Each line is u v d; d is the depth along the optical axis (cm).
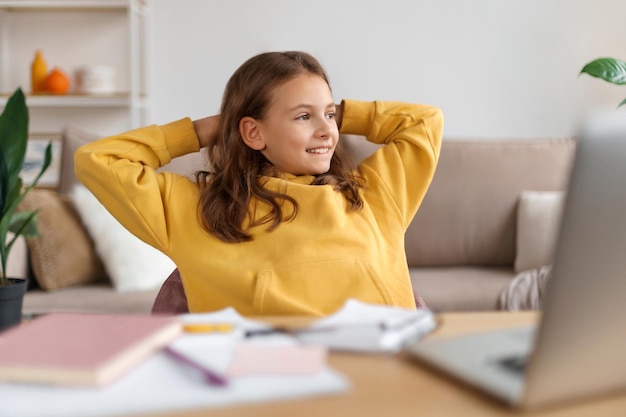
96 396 51
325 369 58
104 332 62
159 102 373
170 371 57
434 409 51
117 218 126
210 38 371
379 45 376
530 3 378
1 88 370
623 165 48
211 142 140
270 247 120
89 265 219
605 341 51
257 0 371
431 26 377
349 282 119
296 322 75
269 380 55
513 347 63
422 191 140
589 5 379
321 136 133
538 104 383
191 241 123
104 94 356
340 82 378
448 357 60
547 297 47
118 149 129
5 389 53
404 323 69
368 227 127
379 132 149
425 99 380
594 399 53
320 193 125
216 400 51
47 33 373
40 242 211
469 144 250
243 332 68
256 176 131
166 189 126
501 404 52
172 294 133
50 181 361
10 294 89
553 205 234
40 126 376
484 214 243
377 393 54
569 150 253
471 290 214
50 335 62
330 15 374
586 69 160
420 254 241
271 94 133
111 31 373
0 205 96
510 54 380
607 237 49
